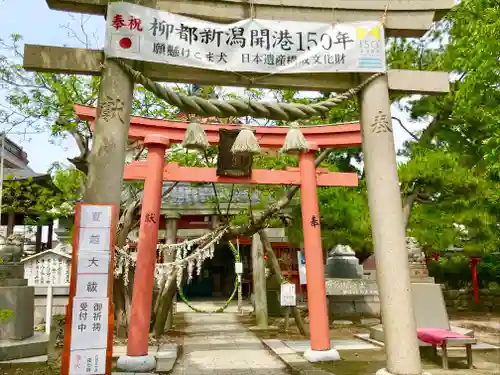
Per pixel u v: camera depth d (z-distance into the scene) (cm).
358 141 1009
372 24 595
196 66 546
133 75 530
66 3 537
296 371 756
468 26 966
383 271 551
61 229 1912
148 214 887
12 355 820
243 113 569
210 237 1092
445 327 867
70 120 1062
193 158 1301
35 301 1282
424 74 614
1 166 1175
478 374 698
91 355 458
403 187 1348
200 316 1761
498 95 925
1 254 929
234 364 857
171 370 804
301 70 569
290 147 793
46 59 520
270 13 590
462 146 1373
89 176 505
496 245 1628
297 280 1991
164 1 564
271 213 1065
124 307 1125
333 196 1510
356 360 835
